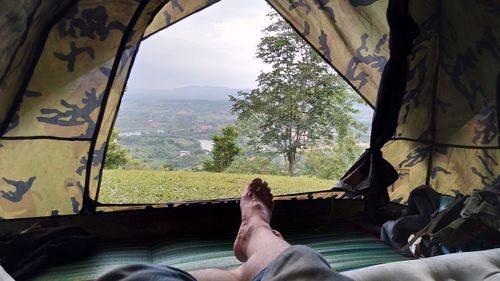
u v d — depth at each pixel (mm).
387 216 2041
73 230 1684
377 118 1842
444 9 1732
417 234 1646
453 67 1827
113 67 1586
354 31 1914
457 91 1845
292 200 2109
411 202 1905
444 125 1921
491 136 1764
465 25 1709
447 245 1513
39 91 1479
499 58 1648
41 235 1579
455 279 831
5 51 1093
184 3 1778
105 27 1517
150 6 1538
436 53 1850
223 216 1990
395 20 1670
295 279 697
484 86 1738
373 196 2037
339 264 1508
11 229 1588
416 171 2051
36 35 1311
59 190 1673
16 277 1376
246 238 1221
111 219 1808
